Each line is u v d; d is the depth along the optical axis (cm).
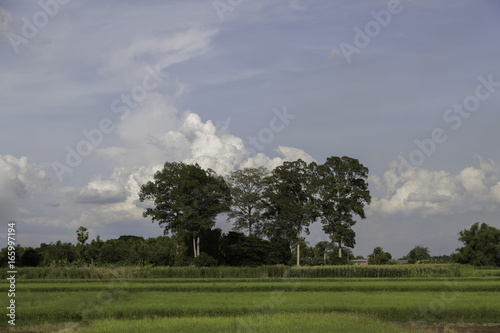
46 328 2733
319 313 2930
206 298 3672
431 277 6225
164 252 8819
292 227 9431
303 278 6000
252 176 9744
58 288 4431
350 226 9106
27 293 4122
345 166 9300
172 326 2506
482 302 3338
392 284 4675
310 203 9250
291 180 9675
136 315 3009
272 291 4338
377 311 3056
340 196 9288
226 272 6462
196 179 8738
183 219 8475
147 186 9062
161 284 4762
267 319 2716
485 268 8731
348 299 3556
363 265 7006
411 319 3039
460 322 2970
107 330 2441
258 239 9419
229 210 8919
